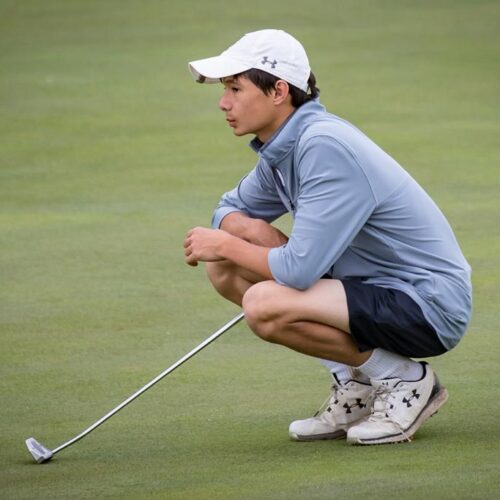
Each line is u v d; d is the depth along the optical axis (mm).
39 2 75312
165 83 51562
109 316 24391
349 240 16312
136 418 18625
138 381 20531
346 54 56625
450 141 40344
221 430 17844
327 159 16219
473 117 43969
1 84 52188
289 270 16297
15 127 44438
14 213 33406
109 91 50250
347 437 16797
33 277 27344
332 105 46375
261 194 18531
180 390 19969
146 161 39219
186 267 27875
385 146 39875
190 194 34938
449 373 20266
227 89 16953
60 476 15930
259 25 65188
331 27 64250
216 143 41375
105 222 32125
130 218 32469
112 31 64812
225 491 14844
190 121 44719
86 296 25812
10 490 15383
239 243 16812
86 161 39469
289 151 16734
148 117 45562
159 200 34344
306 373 20703
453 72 52094
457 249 16906
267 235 18094
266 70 16594
